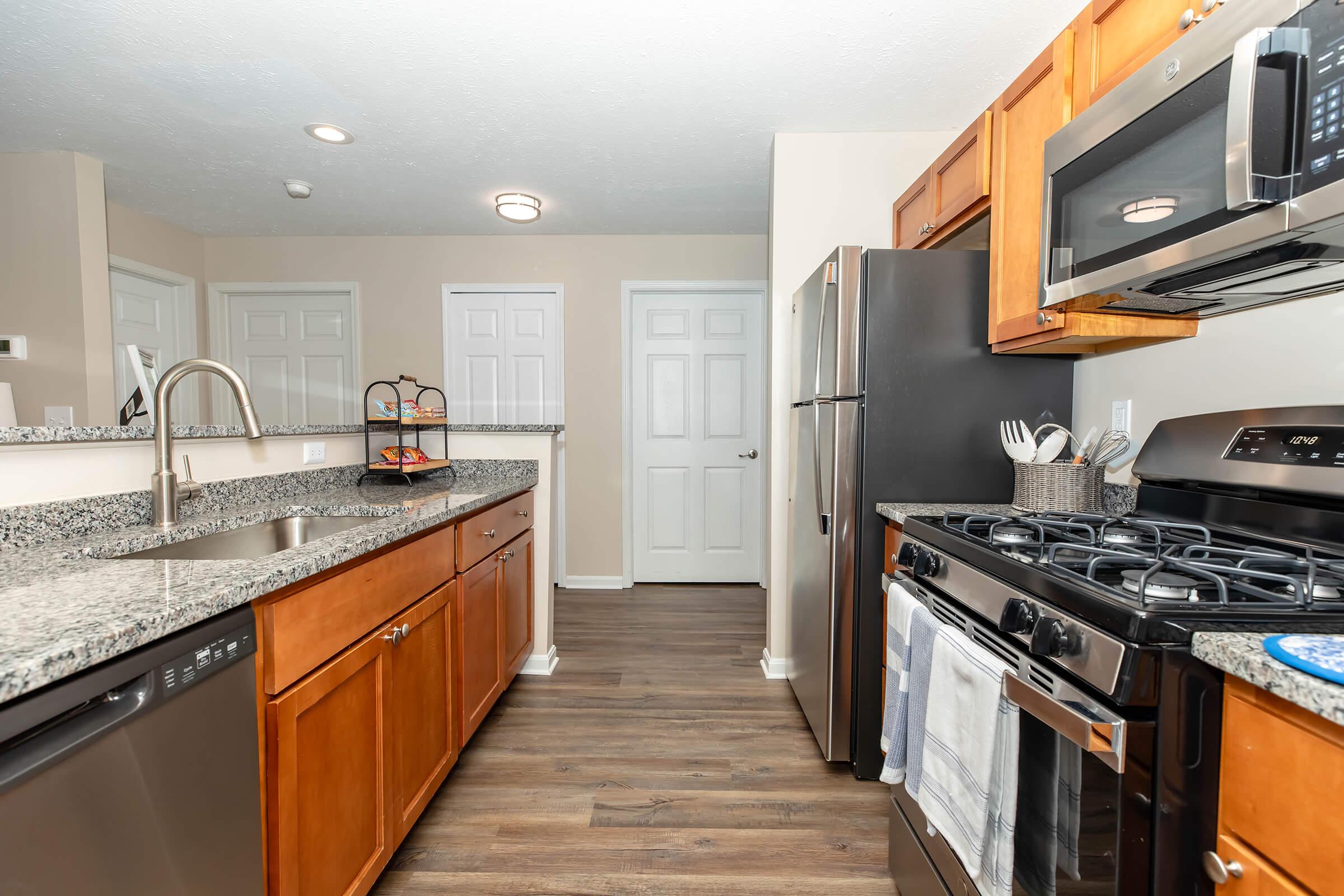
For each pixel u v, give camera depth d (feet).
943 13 5.52
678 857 4.76
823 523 5.98
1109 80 3.90
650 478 13.00
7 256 8.68
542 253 12.53
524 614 7.72
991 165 5.32
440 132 7.89
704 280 12.51
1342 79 2.29
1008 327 5.03
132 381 11.03
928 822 3.53
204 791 2.52
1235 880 2.07
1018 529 3.98
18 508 3.50
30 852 1.81
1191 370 4.43
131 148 8.43
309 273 12.55
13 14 5.51
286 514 5.14
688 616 10.80
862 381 5.66
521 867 4.64
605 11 5.49
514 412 12.73
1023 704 2.67
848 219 7.97
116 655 2.10
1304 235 2.58
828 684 5.81
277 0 5.36
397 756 4.32
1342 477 3.07
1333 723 1.73
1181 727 2.20
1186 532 3.82
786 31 5.79
